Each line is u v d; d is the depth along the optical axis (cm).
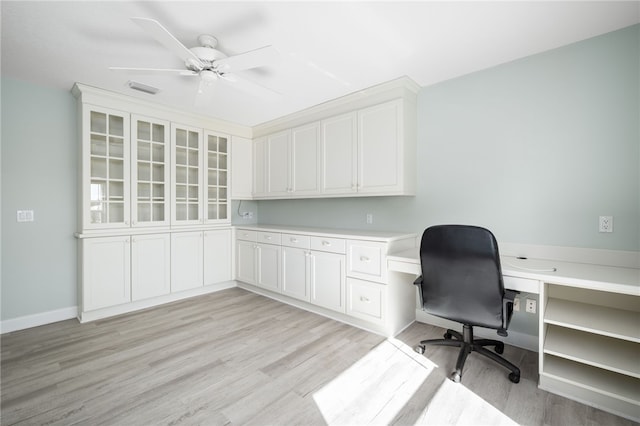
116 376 183
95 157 279
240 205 432
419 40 195
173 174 330
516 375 176
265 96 228
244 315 289
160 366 195
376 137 270
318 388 172
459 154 251
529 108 217
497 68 230
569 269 179
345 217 338
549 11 166
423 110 272
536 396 165
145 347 221
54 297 275
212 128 366
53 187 274
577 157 199
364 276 252
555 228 208
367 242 250
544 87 211
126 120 294
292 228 342
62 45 199
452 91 254
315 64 226
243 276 376
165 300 327
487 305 174
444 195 260
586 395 157
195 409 154
